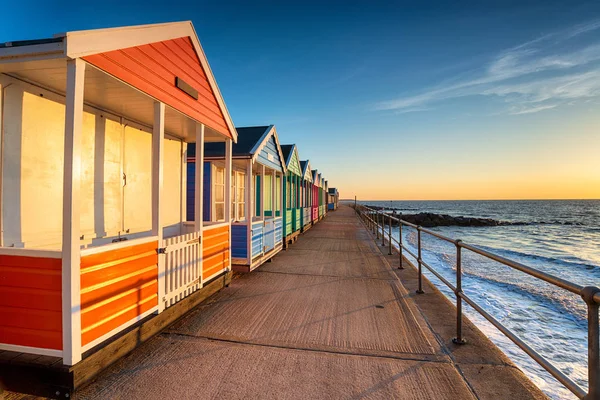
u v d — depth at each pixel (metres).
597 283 10.23
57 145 3.00
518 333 5.41
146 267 3.12
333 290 5.12
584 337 5.26
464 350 3.07
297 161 11.95
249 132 7.89
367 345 3.16
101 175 3.69
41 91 2.85
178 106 3.67
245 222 6.39
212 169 6.70
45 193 2.89
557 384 3.79
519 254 16.14
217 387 2.42
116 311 2.71
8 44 2.27
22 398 2.30
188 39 3.88
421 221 37.31
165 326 3.47
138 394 2.32
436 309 4.24
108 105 3.54
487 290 7.95
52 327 2.30
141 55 3.01
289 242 10.30
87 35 2.33
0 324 2.38
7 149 2.59
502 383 2.50
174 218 5.09
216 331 3.46
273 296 4.76
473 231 30.55
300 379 2.55
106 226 3.77
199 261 4.23
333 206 43.41
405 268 6.80
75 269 2.27
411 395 2.35
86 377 2.38
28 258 2.34
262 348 3.07
